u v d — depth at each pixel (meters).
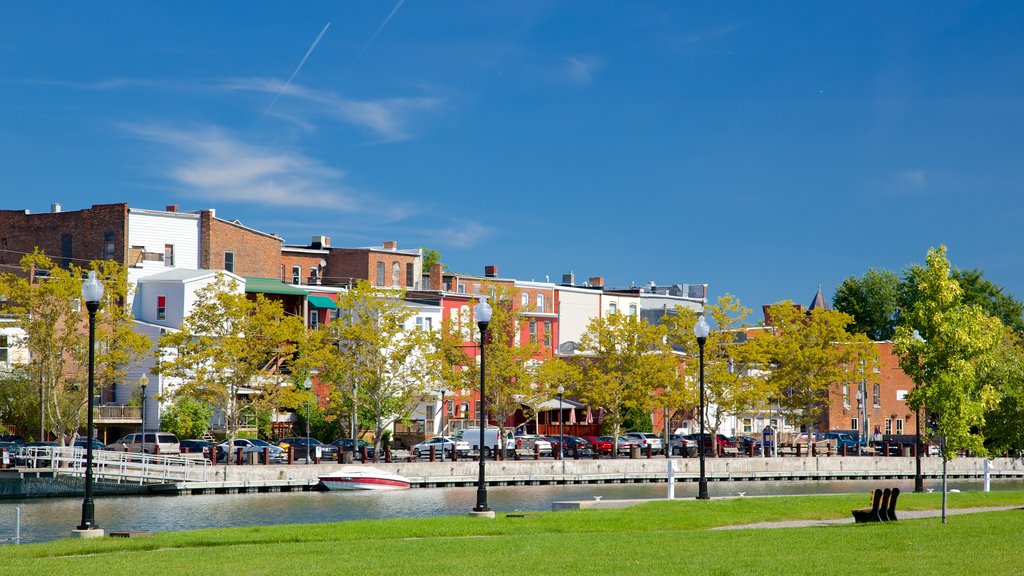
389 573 24.38
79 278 72.81
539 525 36.50
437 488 70.38
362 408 87.31
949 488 74.75
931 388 37.62
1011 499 49.59
